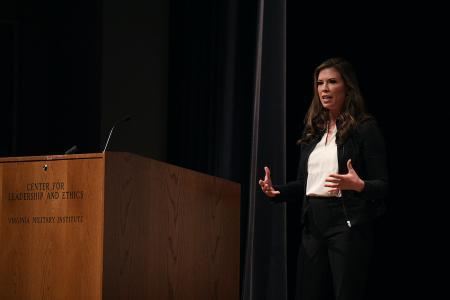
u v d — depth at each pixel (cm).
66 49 1017
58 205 488
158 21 1005
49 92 1016
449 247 718
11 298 495
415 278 730
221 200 642
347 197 557
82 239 479
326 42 798
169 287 543
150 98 992
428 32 748
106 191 473
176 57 959
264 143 828
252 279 816
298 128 812
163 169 541
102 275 467
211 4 924
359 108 584
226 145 875
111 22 1005
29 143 1015
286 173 819
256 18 880
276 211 815
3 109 1020
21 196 500
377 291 747
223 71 890
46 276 487
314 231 573
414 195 737
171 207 550
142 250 509
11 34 1027
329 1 802
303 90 810
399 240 741
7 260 499
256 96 838
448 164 725
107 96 992
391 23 766
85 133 995
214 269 623
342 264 550
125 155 493
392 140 751
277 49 831
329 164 572
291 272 816
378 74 765
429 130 737
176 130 946
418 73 748
